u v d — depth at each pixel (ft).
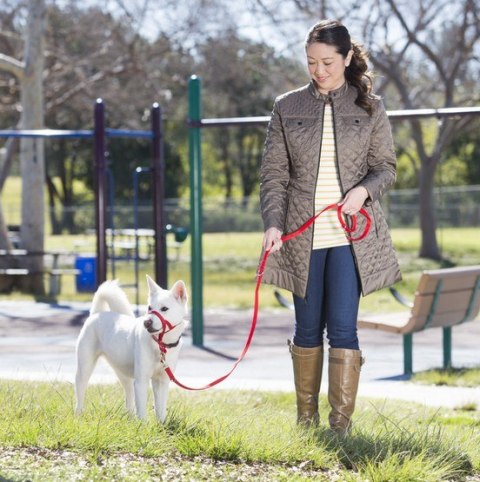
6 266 77.30
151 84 113.91
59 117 135.44
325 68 19.47
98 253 48.19
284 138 20.24
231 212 152.76
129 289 76.48
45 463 16.57
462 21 105.60
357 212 19.81
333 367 20.24
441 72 106.52
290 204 20.29
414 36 103.91
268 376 35.99
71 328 52.29
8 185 241.76
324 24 19.53
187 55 110.83
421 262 108.06
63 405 22.17
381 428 20.62
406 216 148.36
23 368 37.11
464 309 37.19
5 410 20.88
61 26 119.85
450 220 144.97
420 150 111.75
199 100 42.70
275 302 67.31
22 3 107.14
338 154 19.84
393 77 103.96
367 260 19.98
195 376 35.58
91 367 22.09
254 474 16.72
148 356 20.31
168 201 134.51
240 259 112.78
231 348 44.19
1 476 15.26
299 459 17.74
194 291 44.68
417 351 43.52
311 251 20.11
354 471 17.29
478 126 147.02
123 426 18.90
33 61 77.15
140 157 170.09
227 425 19.29
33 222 78.13
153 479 15.92
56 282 75.46
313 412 21.09
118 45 109.09
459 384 33.04
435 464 17.57
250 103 142.41
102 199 48.11
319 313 20.65
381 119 20.16
